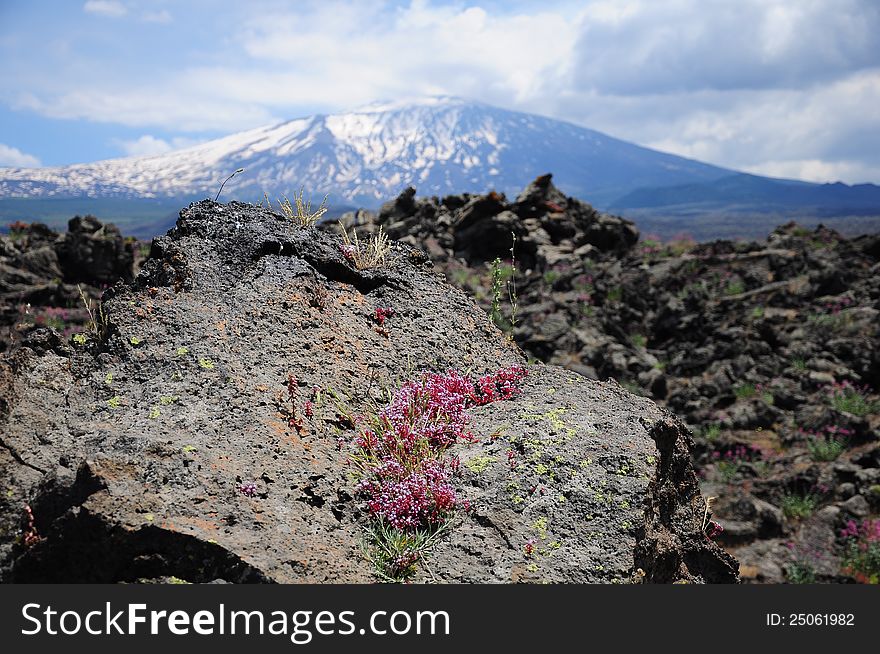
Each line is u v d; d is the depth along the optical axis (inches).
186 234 65.7
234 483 43.7
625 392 61.1
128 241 342.6
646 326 296.8
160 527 38.9
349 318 64.1
